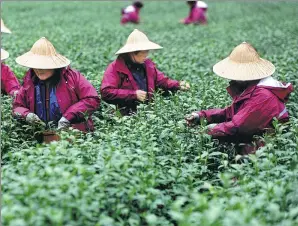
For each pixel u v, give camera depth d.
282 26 20.73
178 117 7.87
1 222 4.48
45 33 19.30
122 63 8.78
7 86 9.42
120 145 6.56
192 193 5.58
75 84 8.04
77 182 5.12
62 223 4.70
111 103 8.73
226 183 5.49
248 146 7.17
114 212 5.31
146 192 5.50
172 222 5.73
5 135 7.43
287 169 6.20
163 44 16.92
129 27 22.73
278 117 6.98
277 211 4.68
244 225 4.43
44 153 6.07
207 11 31.03
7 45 15.54
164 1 38.53
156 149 6.18
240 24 22.91
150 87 8.92
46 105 8.07
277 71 10.71
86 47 15.67
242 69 7.07
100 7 34.97
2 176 5.55
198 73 11.59
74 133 7.21
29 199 4.85
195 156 6.95
